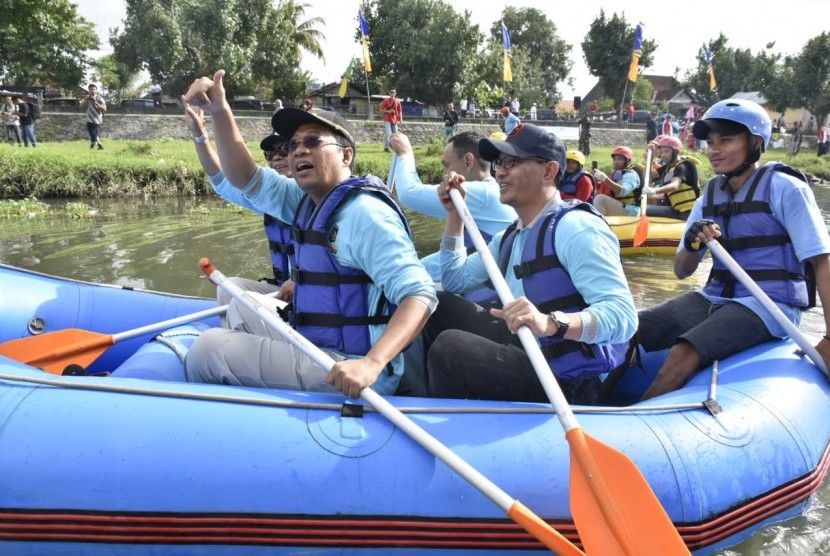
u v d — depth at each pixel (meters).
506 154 2.23
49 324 3.10
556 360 2.22
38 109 14.09
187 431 1.86
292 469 1.84
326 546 1.84
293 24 28.36
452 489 1.87
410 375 2.54
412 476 1.87
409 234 2.24
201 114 2.75
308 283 2.22
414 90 29.38
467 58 28.94
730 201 2.76
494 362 2.19
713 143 2.73
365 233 2.09
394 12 29.45
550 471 1.91
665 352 2.95
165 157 13.07
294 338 2.04
